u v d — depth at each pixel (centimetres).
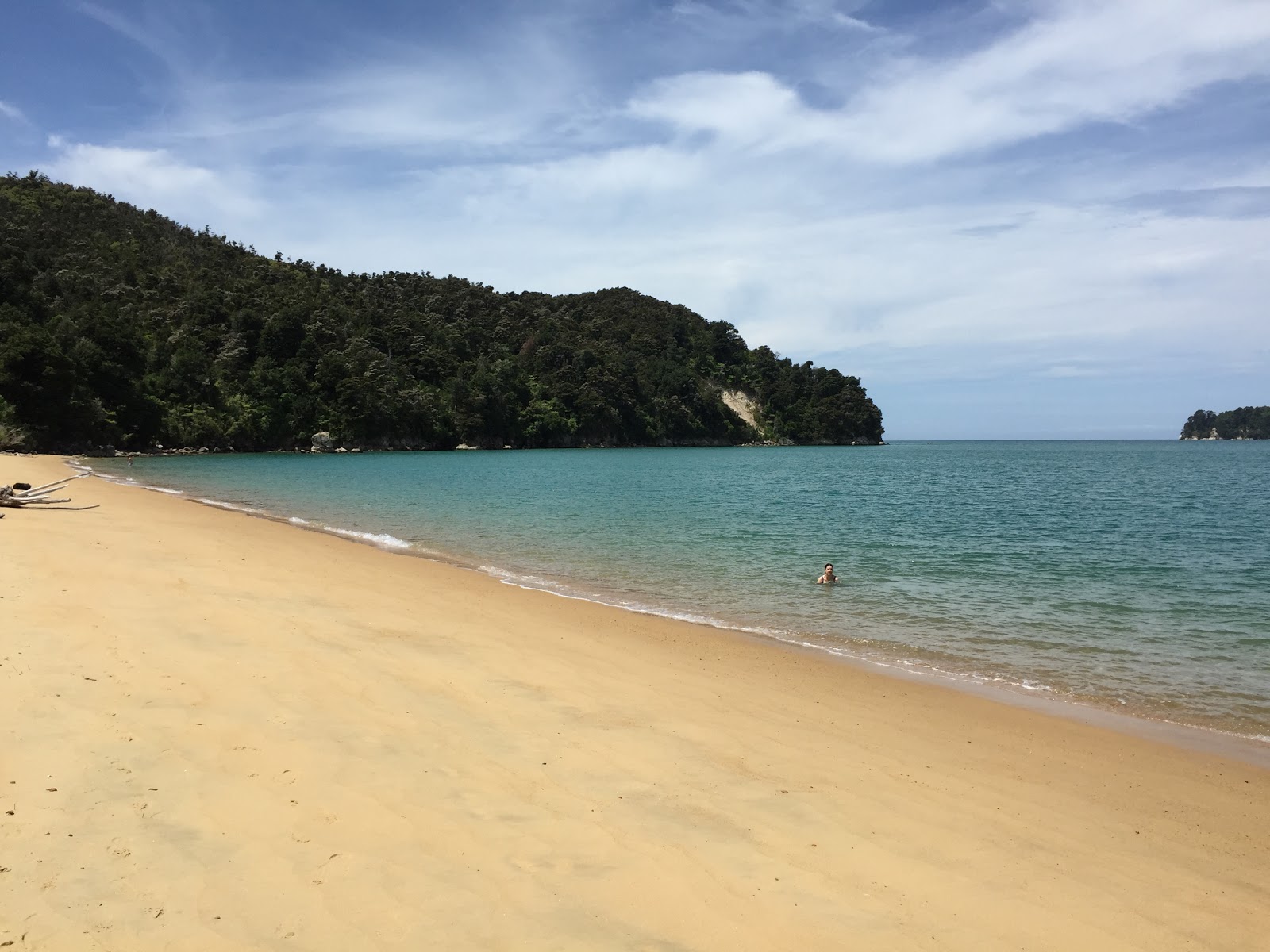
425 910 354
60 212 12256
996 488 4772
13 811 395
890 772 605
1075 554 2038
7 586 880
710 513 3005
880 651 1062
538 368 13788
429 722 602
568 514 2894
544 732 610
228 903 343
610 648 950
